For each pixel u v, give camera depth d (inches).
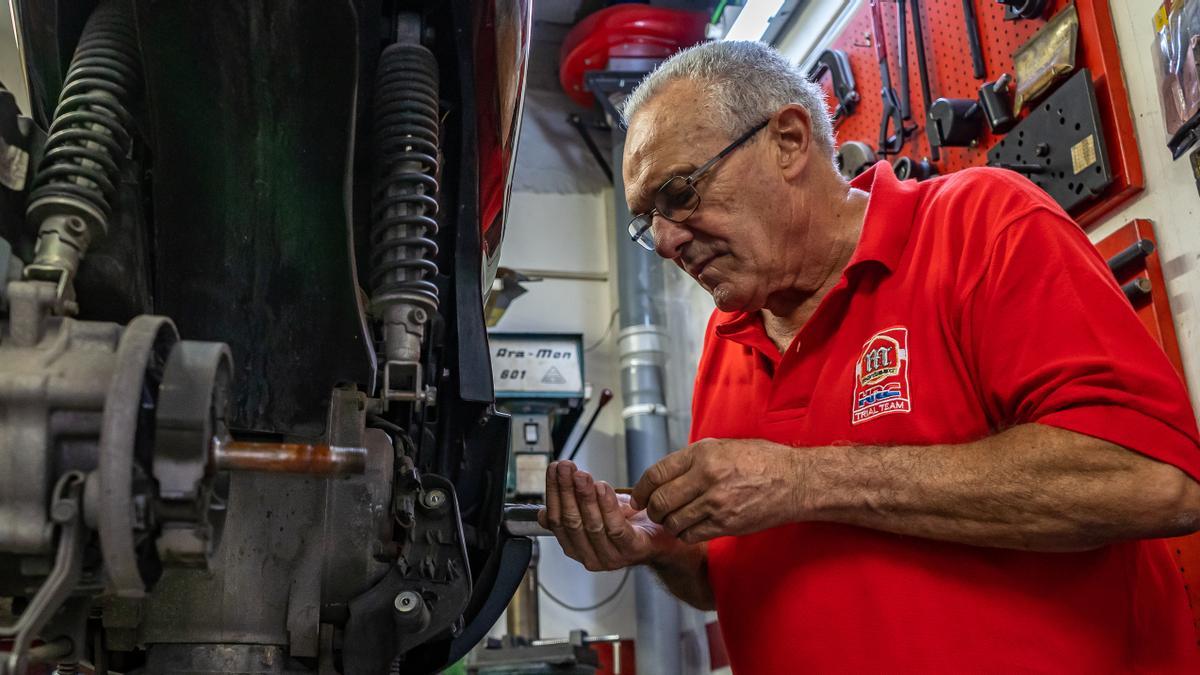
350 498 32.7
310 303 30.8
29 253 27.2
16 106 27.6
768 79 48.6
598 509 46.3
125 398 20.7
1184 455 35.7
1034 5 76.0
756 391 50.6
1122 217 68.4
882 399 42.4
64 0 31.4
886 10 100.3
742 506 39.6
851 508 39.6
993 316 40.0
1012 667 37.5
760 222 47.5
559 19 172.4
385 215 32.7
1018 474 36.4
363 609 32.0
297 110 28.7
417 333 32.2
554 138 173.6
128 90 29.9
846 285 45.4
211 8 26.7
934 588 39.4
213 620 31.4
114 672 33.7
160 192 29.6
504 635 135.3
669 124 48.0
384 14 34.8
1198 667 41.9
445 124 36.4
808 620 42.4
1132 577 40.7
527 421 134.7
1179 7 61.1
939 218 44.8
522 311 164.1
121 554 20.4
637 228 54.1
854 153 96.0
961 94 88.4
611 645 145.7
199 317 30.7
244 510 31.8
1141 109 67.0
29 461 21.1
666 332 151.6
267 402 31.4
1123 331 37.8
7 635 19.8
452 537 33.3
